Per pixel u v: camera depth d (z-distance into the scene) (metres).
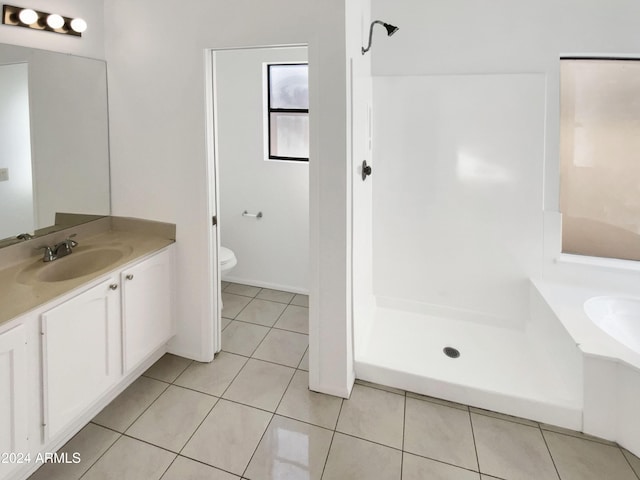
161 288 2.30
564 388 2.06
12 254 1.93
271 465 1.72
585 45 2.33
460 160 2.64
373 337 2.62
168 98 2.24
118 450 1.78
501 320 2.73
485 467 1.72
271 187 3.49
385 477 1.66
